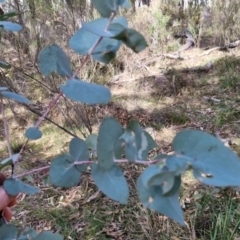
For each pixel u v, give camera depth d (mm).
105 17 403
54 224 1652
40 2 2582
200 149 365
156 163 358
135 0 3707
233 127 2326
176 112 2553
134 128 401
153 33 3590
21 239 506
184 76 3160
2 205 493
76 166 457
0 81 2205
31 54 2596
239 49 3635
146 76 3188
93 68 2961
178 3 4246
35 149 2252
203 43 3916
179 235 1498
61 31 2578
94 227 1611
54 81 2195
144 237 1529
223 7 3756
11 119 2582
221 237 1414
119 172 402
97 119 2312
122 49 3227
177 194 363
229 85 2920
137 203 1702
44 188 1902
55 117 2469
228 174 353
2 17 499
